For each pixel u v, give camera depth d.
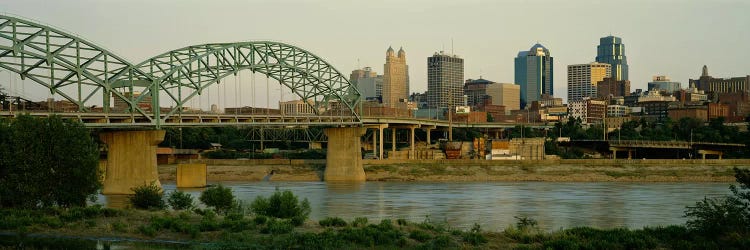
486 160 175.00
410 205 106.44
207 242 56.56
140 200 80.19
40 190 72.88
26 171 72.31
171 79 132.75
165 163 183.62
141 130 126.88
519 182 158.88
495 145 193.88
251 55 152.00
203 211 75.00
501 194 125.31
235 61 147.75
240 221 62.41
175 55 135.75
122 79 125.44
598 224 83.44
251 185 152.38
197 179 148.25
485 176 167.25
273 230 59.12
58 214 69.25
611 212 96.06
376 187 145.25
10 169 72.25
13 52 110.19
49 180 73.44
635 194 123.88
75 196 74.94
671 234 55.69
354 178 169.75
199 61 139.00
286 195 73.56
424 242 54.91
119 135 127.50
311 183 159.88
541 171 167.25
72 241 56.75
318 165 180.12
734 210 54.09
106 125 118.62
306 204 77.19
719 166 166.00
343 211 98.19
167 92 132.12
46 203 73.81
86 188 75.88
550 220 87.56
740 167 166.38
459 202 110.81
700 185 145.88
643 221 86.44
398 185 151.50
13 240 56.97
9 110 113.75
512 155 193.50
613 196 120.06
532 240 55.34
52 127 74.50
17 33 110.31
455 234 59.06
